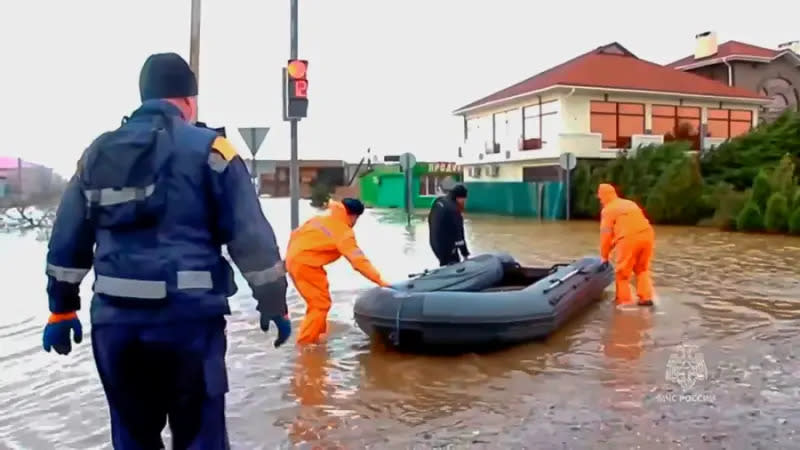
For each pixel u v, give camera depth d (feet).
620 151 111.34
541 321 23.34
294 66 36.29
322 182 191.21
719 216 82.58
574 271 29.07
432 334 22.09
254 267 8.71
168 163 8.58
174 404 9.00
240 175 8.96
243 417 16.67
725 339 24.25
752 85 140.67
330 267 44.52
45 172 105.91
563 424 15.89
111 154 8.59
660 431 15.30
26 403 17.72
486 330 22.21
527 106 124.67
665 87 119.14
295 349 23.41
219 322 8.95
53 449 14.58
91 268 9.27
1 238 72.38
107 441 15.06
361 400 17.97
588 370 20.58
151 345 8.54
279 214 114.11
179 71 9.23
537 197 114.11
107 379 8.93
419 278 25.82
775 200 72.95
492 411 16.97
